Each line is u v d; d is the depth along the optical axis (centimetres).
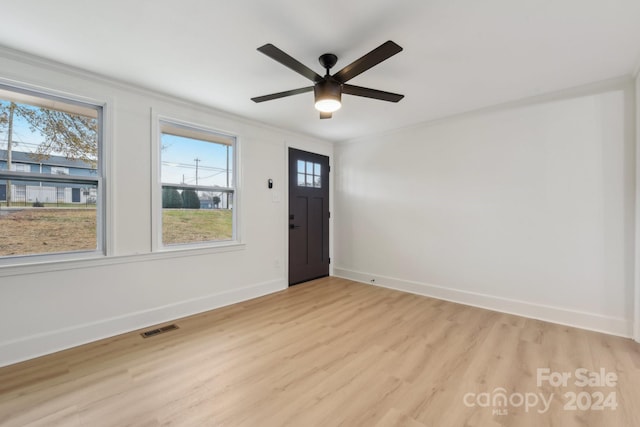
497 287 316
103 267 246
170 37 187
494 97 287
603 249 258
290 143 410
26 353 210
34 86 213
